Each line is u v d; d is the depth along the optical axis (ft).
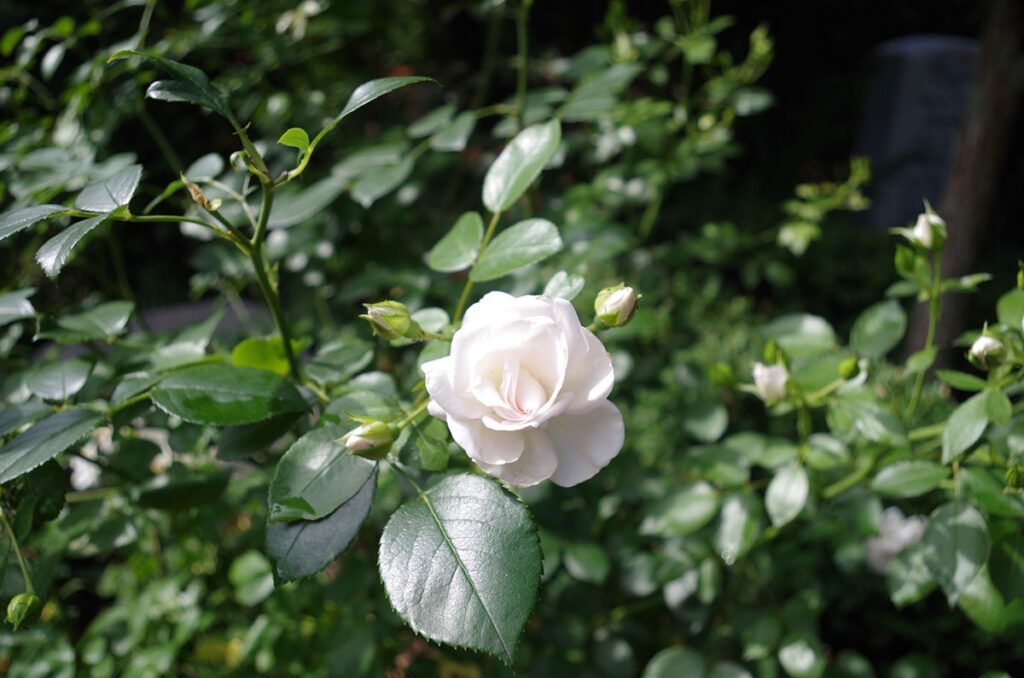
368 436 1.06
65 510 1.61
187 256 5.00
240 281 2.45
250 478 1.79
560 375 0.99
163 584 1.87
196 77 1.11
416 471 1.19
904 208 6.30
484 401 1.00
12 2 3.86
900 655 2.57
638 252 2.64
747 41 7.16
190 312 3.49
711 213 5.66
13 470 1.09
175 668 2.07
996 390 1.27
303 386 1.30
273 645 1.83
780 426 2.97
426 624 0.97
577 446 1.03
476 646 0.95
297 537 1.05
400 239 2.68
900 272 1.45
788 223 2.74
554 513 1.82
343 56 3.30
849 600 2.49
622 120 2.47
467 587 0.98
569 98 2.02
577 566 1.74
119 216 1.09
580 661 1.98
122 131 3.97
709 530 1.92
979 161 4.03
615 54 2.62
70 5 3.76
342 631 1.79
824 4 7.14
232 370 1.18
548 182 4.21
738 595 2.16
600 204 2.70
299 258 2.38
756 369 1.48
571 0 6.84
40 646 1.58
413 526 1.03
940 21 7.47
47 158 1.54
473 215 1.35
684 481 2.24
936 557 1.30
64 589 2.27
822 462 1.55
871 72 6.71
